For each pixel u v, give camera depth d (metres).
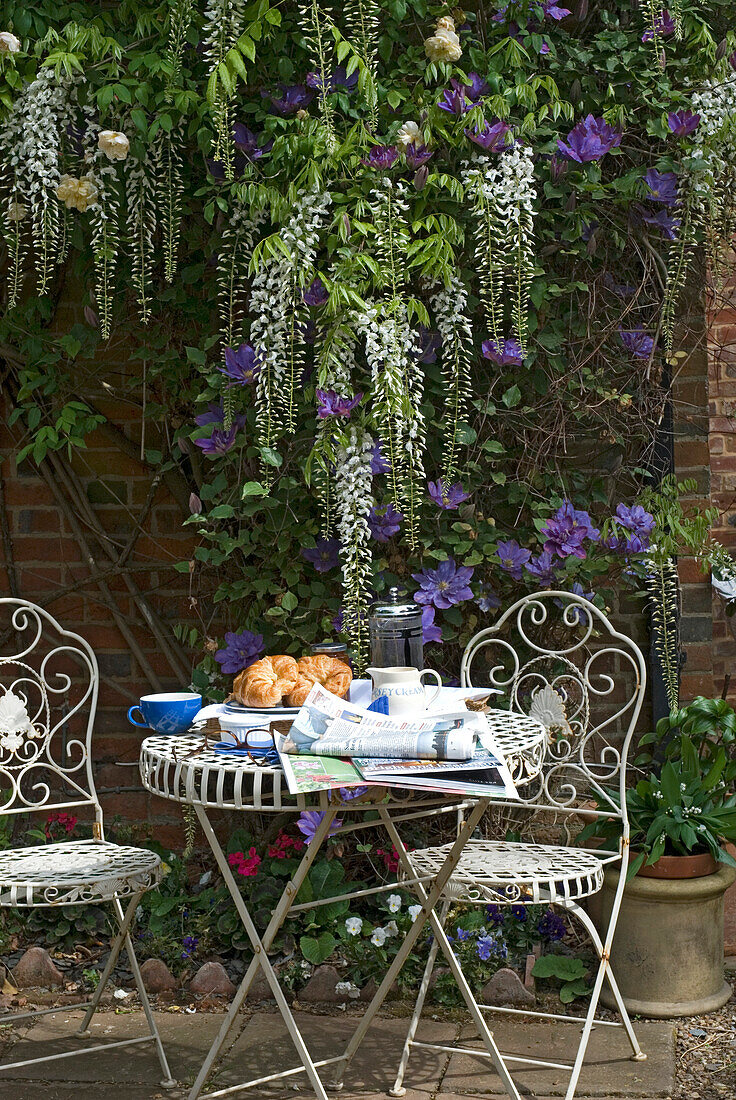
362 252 3.14
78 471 3.76
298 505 3.43
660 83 3.34
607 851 2.83
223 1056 2.76
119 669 3.81
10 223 3.49
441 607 3.32
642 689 2.81
